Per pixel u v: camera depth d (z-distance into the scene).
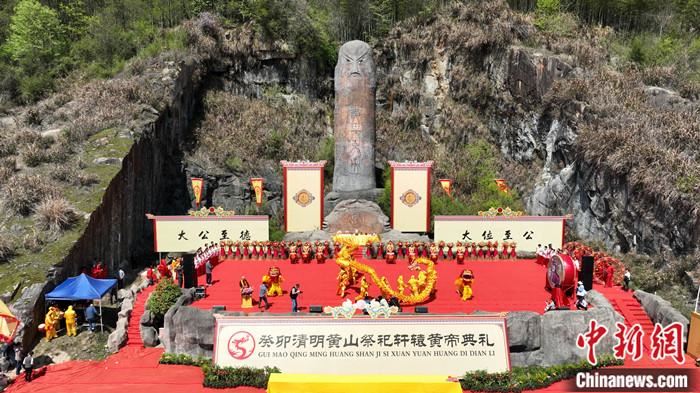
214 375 18.86
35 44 45.50
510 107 43.25
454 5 47.94
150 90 38.84
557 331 20.08
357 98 36.75
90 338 22.47
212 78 46.59
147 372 19.86
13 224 26.08
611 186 31.77
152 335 22.22
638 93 36.00
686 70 38.75
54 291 22.38
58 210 26.11
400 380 17.53
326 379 17.50
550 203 37.28
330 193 37.00
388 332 19.50
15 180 28.22
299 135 45.25
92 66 44.28
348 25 50.97
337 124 37.50
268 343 19.48
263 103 46.84
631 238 30.44
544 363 20.09
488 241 31.41
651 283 26.98
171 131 40.22
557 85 38.41
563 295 22.48
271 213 40.72
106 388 18.77
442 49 47.72
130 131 34.44
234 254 30.58
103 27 46.34
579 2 47.62
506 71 43.62
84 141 33.62
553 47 41.72
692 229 26.91
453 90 47.00
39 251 24.59
